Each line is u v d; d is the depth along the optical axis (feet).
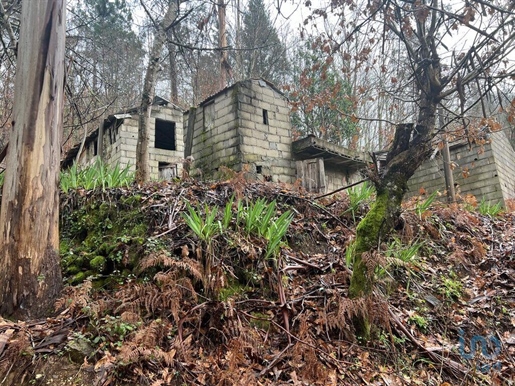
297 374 8.41
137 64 49.01
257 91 27.63
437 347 10.23
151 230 12.56
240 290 10.85
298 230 14.87
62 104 10.77
